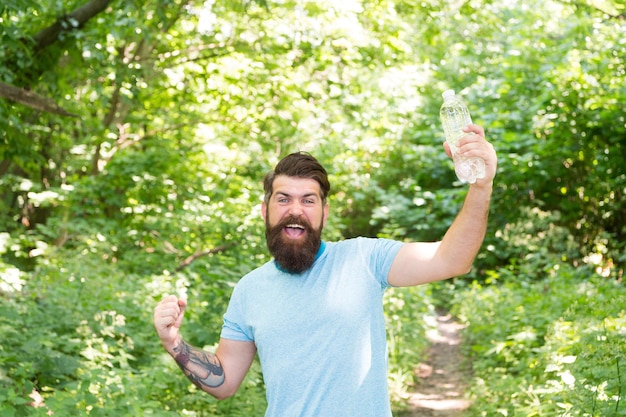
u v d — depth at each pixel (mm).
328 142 16250
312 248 2742
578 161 15633
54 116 11844
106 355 5812
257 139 15602
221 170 14805
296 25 12680
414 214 18172
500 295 11914
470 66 21062
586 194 15586
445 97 2707
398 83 16391
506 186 16250
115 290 7984
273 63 13625
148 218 12391
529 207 15836
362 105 16781
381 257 2760
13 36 8234
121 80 10180
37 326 6281
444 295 16750
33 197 12273
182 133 15203
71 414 4496
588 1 13547
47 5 9641
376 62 13859
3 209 13836
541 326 8539
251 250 11125
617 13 13641
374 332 2705
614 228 16031
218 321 6816
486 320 11117
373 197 21266
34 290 7387
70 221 11719
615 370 5223
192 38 13680
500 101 16953
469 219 2582
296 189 2756
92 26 10117
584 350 5676
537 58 16172
